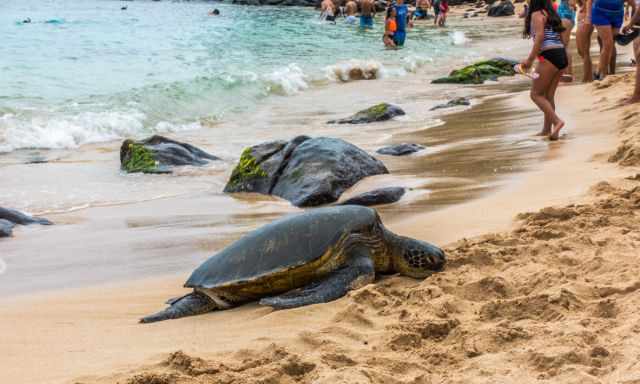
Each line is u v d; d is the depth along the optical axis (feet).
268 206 27.78
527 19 33.17
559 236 18.47
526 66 32.83
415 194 26.21
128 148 36.04
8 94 52.29
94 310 17.11
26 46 83.66
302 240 16.81
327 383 11.10
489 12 157.99
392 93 59.93
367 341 13.29
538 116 40.37
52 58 74.59
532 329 12.67
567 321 12.95
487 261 17.29
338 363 12.20
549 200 22.54
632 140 27.99
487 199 24.21
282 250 16.71
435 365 12.00
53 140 41.01
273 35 107.65
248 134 43.52
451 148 34.27
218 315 16.24
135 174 34.24
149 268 20.79
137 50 84.99
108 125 44.24
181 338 14.48
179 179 33.12
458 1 188.96
